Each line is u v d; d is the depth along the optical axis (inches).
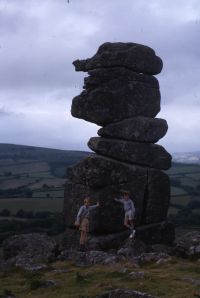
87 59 1381.6
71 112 1381.6
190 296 735.7
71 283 863.1
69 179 1353.3
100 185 1282.0
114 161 1302.9
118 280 862.5
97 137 1364.4
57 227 2532.0
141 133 1333.7
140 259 1034.7
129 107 1331.2
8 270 1024.9
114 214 1283.2
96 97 1330.0
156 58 1380.4
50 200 3543.3
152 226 1332.4
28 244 1182.3
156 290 778.8
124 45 1363.2
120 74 1333.7
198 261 1016.2
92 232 1275.8
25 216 2903.5
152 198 1337.4
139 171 1325.0
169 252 1144.8
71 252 1111.6
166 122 1381.6
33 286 852.6
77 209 1307.8
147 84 1364.4
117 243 1270.9
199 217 2719.0
